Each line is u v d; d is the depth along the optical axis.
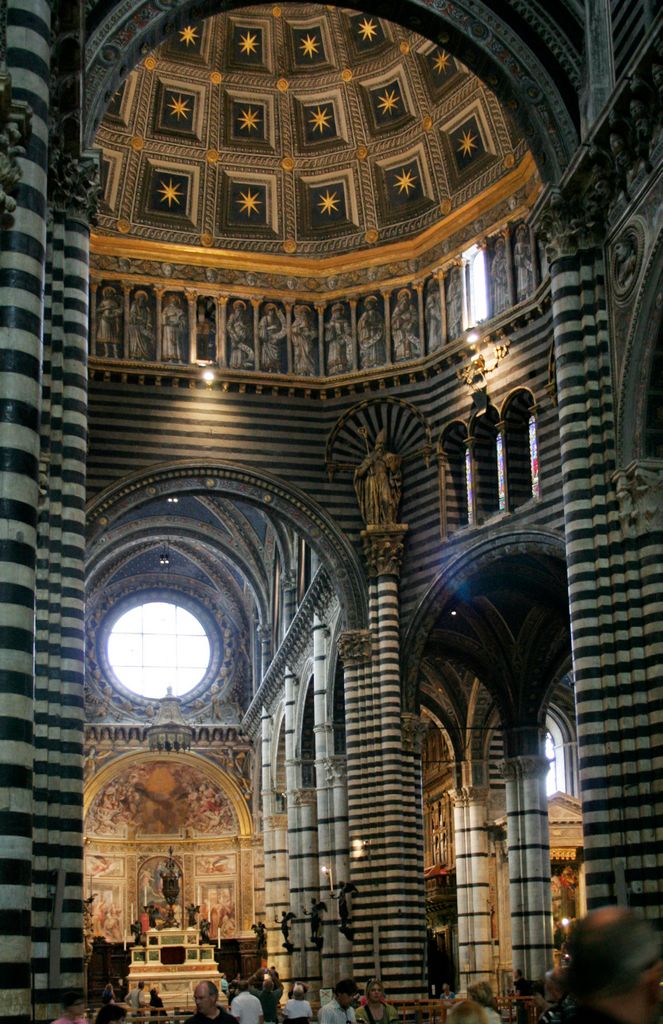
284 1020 21.31
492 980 48.94
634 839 24.53
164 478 39.75
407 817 38.12
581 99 28.91
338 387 40.81
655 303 25.41
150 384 40.25
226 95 41.03
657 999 4.64
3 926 15.89
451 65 38.78
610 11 27.86
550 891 43.78
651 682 25.03
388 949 37.16
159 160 40.91
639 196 26.03
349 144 41.38
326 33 40.38
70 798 22.77
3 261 17.89
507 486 36.81
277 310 41.66
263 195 41.84
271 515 42.22
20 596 16.98
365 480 40.22
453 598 40.00
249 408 40.75
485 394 37.75
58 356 24.69
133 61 28.00
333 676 47.22
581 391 27.11
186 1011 35.56
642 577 25.61
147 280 40.81
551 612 42.31
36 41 18.88
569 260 27.81
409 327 40.72
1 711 16.53
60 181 25.19
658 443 26.08
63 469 24.16
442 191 40.31
